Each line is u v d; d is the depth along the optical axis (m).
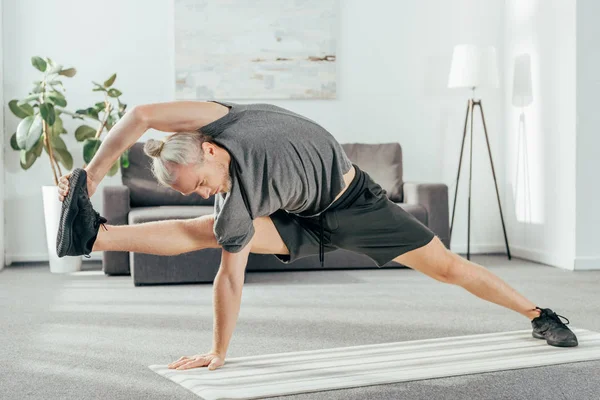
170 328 3.64
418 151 6.50
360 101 6.40
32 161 5.63
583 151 5.55
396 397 2.51
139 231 2.82
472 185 6.58
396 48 6.43
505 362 2.92
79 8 6.02
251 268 5.38
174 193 5.75
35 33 5.96
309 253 2.99
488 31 6.55
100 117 6.02
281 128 2.63
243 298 4.46
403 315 3.93
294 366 2.88
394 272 5.48
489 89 6.57
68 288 4.85
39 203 6.02
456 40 6.51
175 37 6.10
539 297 4.43
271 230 2.93
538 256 6.04
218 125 2.57
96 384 2.67
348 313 4.00
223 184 2.57
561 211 5.74
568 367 2.87
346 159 2.87
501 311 4.02
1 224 5.78
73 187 2.49
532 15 6.08
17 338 3.42
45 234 6.05
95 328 3.64
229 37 6.16
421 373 2.78
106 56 6.06
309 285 4.92
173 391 2.58
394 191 5.96
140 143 5.84
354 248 3.00
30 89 5.96
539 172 6.04
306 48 6.27
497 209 6.63
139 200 5.71
